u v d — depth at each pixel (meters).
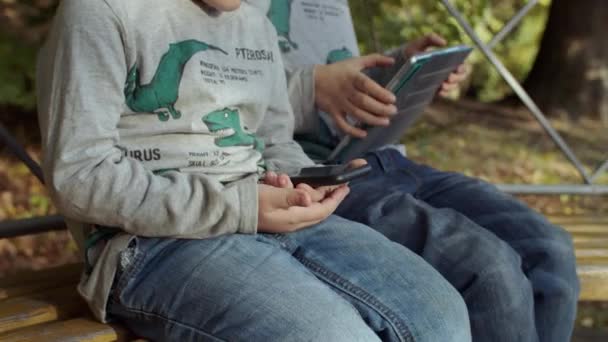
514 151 6.04
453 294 1.83
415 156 5.82
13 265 4.10
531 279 2.12
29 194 4.56
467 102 6.83
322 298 1.69
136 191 1.74
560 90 6.79
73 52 1.73
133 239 1.79
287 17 2.68
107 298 1.80
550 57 6.88
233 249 1.78
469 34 3.85
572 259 2.19
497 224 2.25
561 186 3.74
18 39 4.95
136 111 1.85
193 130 1.88
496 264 1.98
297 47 2.68
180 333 1.73
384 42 5.93
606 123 6.64
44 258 4.22
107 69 1.76
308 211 1.85
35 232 2.73
